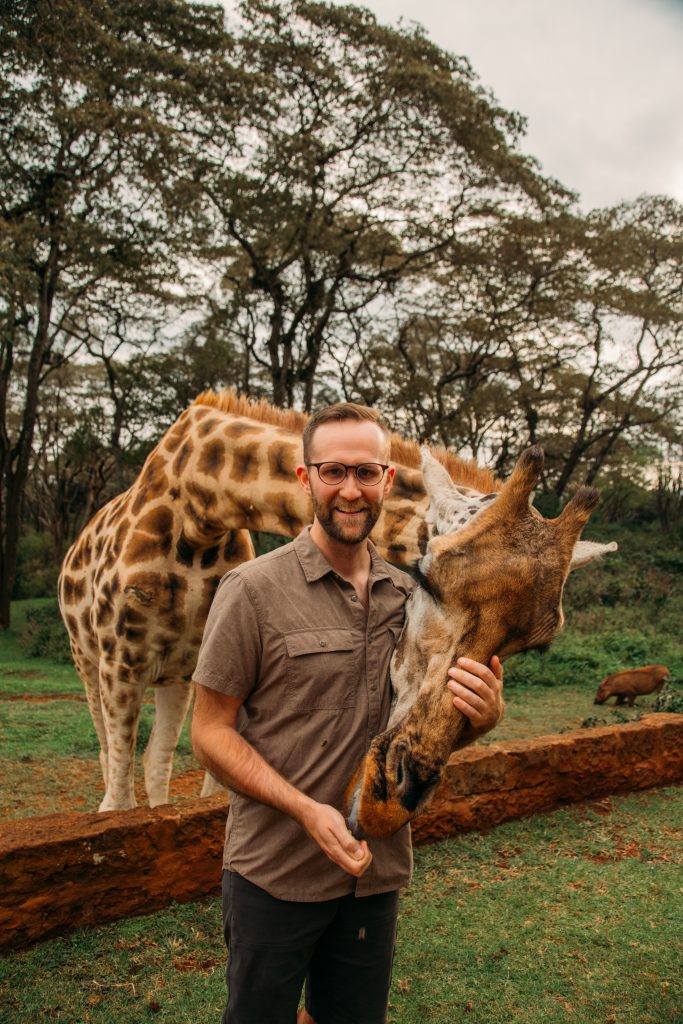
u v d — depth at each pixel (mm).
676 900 3762
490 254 24344
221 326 25016
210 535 3990
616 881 3967
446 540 1667
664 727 5637
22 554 38188
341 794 1750
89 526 5543
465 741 1701
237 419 3881
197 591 4223
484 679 1566
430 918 3551
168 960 3152
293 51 19203
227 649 1735
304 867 1749
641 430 37812
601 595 19234
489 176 21391
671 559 25594
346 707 1764
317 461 1806
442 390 30516
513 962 3205
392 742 1557
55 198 18406
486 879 3996
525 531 1638
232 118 17609
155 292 23578
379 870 1804
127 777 4395
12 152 17938
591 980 3092
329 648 1758
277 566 1820
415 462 3068
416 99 19219
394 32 19359
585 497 1657
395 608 1871
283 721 1766
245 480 3621
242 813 1811
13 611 24250
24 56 16219
